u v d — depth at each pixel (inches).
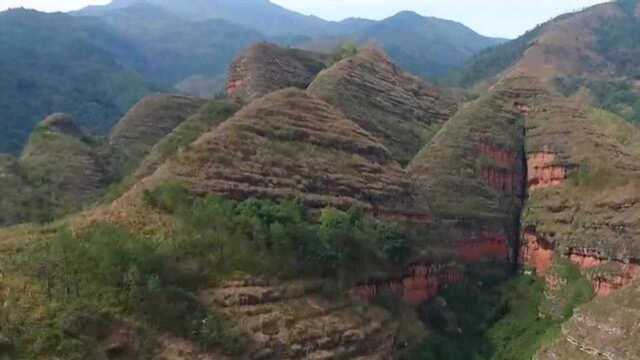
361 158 3235.7
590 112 5231.3
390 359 2571.4
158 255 2255.2
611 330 2037.4
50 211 3969.0
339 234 2716.5
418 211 3326.8
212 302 2246.6
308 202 2822.3
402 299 2997.0
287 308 2389.3
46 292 2026.3
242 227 2518.5
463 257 3742.6
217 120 4197.8
